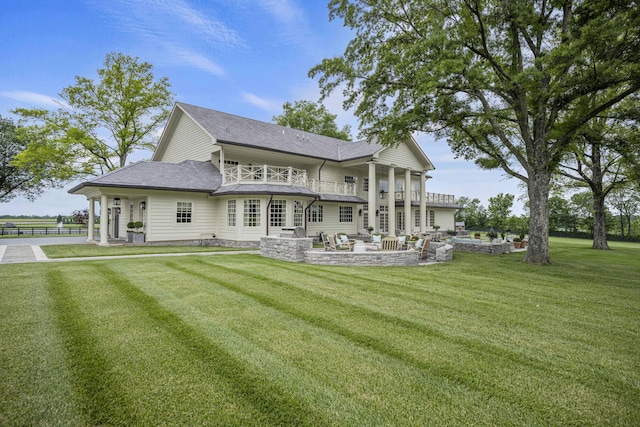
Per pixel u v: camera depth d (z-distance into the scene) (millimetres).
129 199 19438
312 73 13133
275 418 2635
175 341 4113
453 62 9773
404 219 26344
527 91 11008
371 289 7199
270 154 19625
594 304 6344
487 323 5066
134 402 2820
